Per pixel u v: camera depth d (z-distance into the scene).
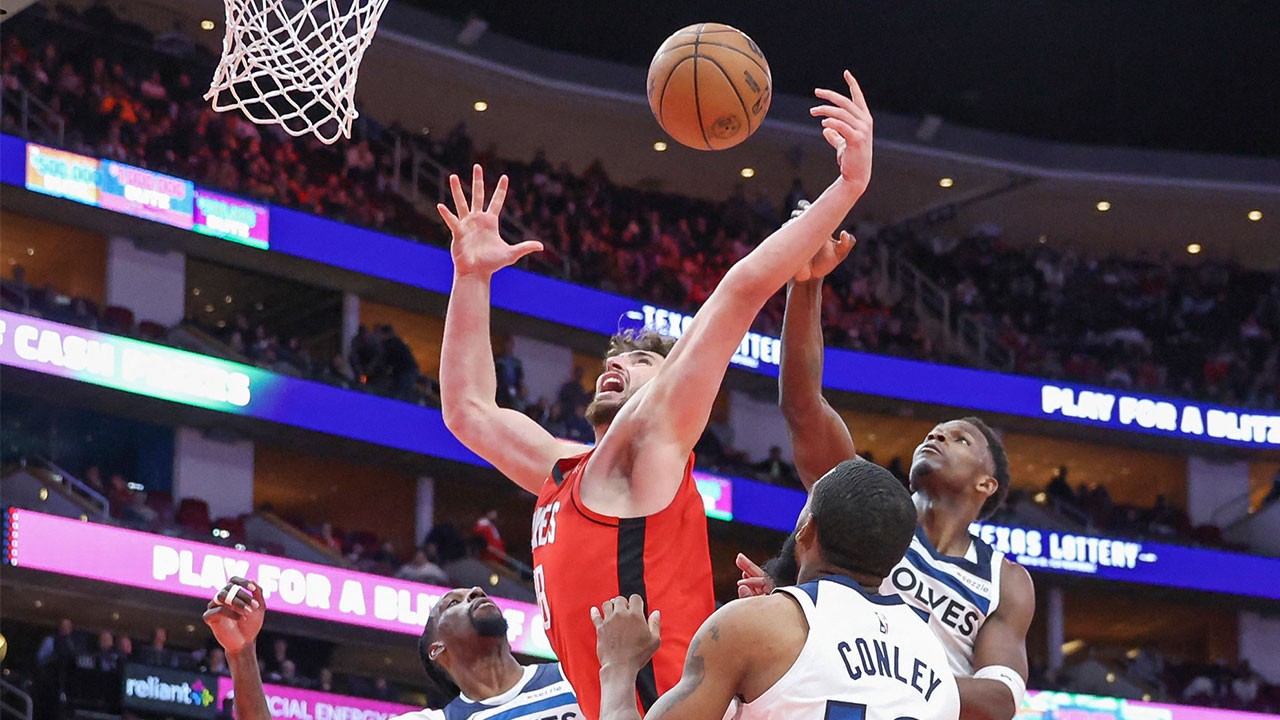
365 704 15.64
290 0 9.80
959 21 24.42
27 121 17.84
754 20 24.44
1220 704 21.17
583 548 2.90
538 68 23.50
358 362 18.95
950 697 2.66
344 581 16.31
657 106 3.57
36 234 18.23
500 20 24.12
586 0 23.84
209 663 14.84
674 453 2.90
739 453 20.97
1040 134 26.28
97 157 17.36
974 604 3.75
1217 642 24.03
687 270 23.70
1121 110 25.94
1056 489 22.89
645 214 24.27
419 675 18.97
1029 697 20.30
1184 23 24.27
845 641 2.59
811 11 24.31
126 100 19.11
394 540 20.70
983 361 23.64
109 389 16.25
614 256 22.95
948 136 25.45
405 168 22.61
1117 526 22.61
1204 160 25.80
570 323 21.06
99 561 14.77
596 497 2.91
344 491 20.95
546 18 24.22
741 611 2.59
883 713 2.55
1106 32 24.48
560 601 2.95
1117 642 25.25
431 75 23.12
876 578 2.72
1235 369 24.81
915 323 24.31
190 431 17.78
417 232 21.12
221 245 18.44
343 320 19.98
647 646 2.71
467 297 3.58
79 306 16.56
